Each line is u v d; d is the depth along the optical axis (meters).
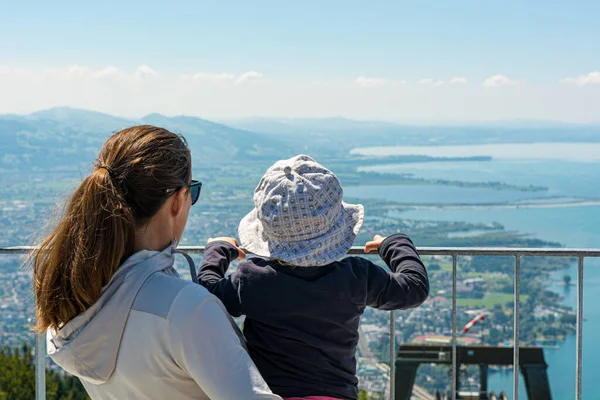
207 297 1.51
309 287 1.90
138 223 1.56
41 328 1.54
